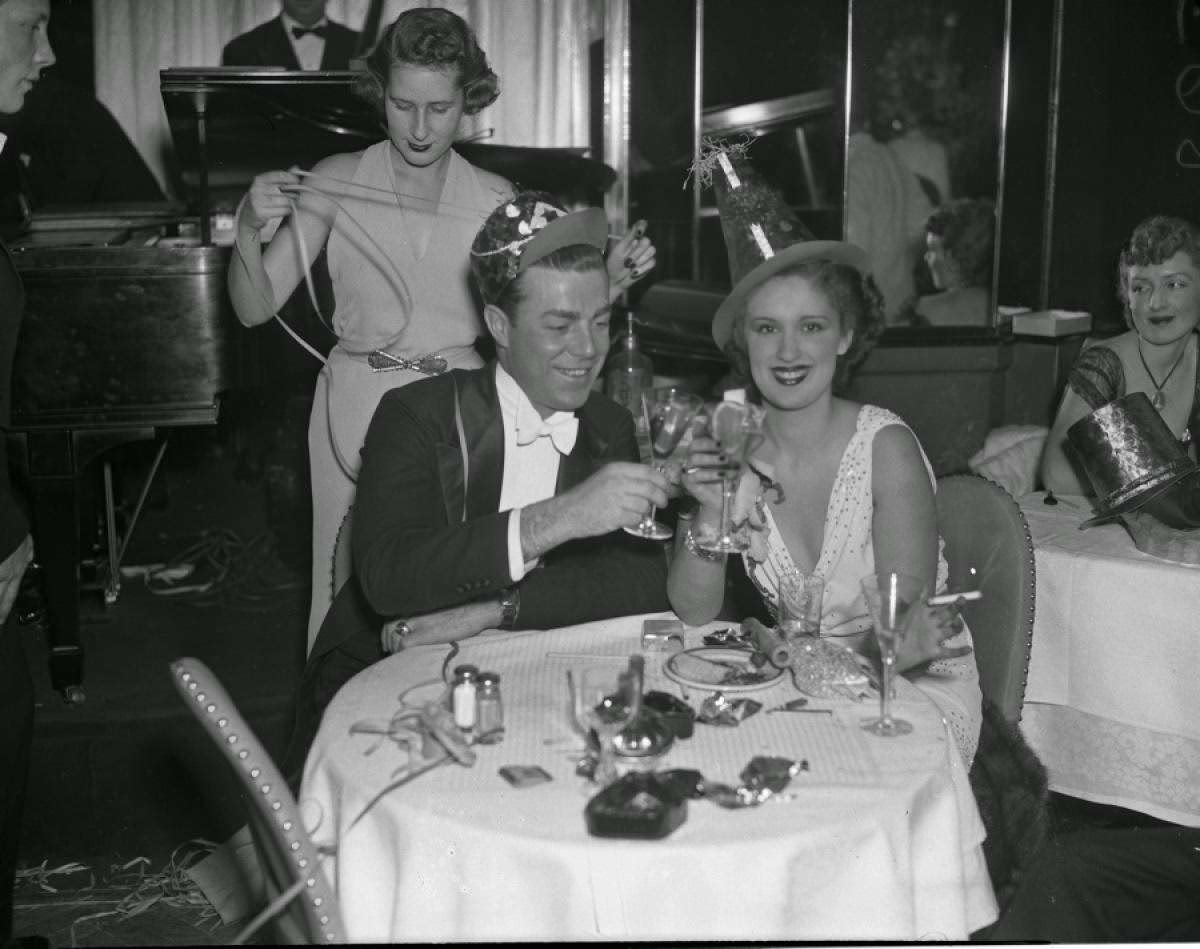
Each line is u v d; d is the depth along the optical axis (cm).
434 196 333
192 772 345
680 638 226
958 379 498
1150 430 302
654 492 205
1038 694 306
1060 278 562
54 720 342
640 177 610
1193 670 285
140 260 349
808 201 561
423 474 230
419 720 189
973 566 266
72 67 568
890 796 172
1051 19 541
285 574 493
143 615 446
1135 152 529
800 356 234
